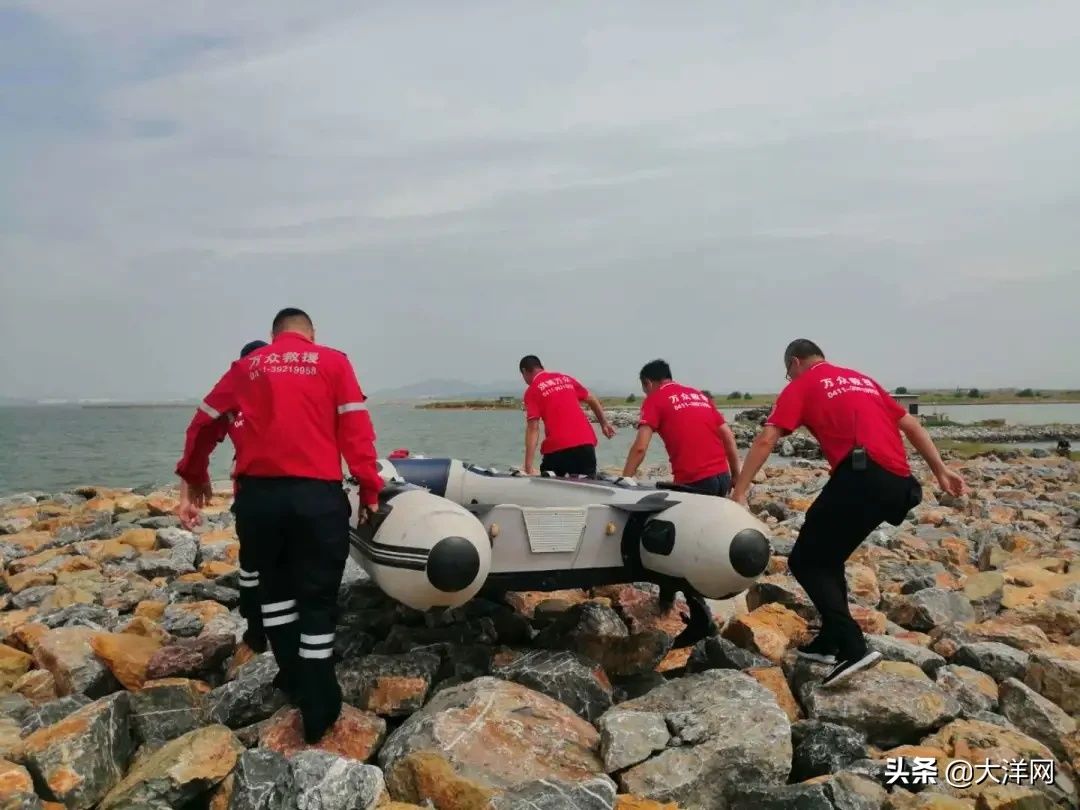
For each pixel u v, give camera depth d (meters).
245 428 3.91
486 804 3.18
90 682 4.59
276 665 4.40
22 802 3.18
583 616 5.25
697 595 4.88
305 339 4.13
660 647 4.98
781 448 28.92
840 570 4.55
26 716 4.29
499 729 3.70
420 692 4.19
